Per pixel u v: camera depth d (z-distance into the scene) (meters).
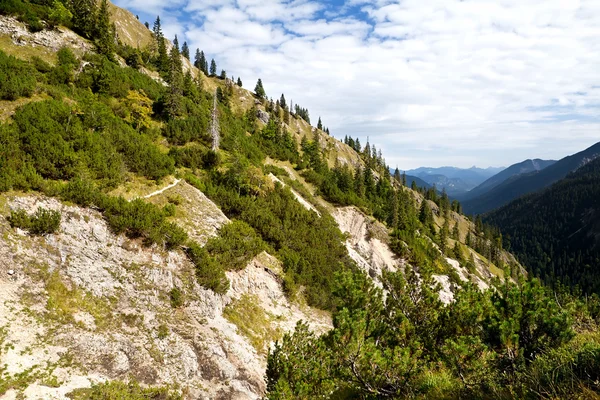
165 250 24.19
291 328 27.89
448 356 7.79
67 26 53.03
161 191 31.41
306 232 41.31
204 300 23.36
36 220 19.48
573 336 7.62
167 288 22.34
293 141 107.75
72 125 29.44
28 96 32.09
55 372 14.73
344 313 9.52
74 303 18.22
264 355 23.59
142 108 43.84
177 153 42.31
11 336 15.02
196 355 19.64
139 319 19.58
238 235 30.97
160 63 84.88
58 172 24.59
